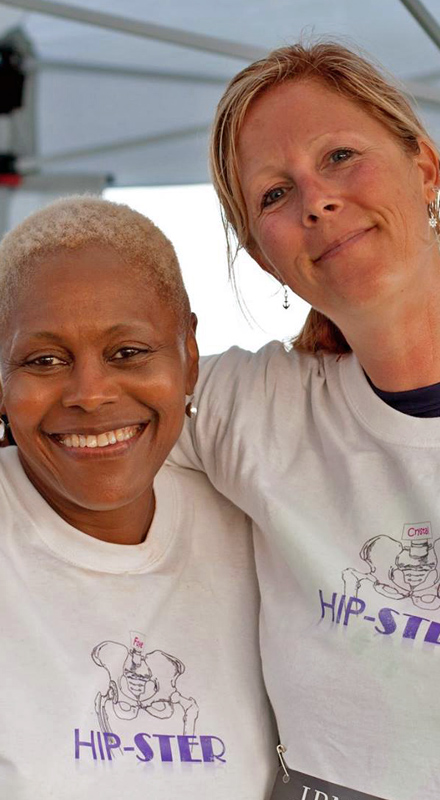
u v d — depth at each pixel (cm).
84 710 152
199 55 436
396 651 153
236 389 187
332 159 160
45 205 165
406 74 428
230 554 182
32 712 149
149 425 160
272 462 177
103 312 152
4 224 508
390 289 155
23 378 154
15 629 154
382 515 162
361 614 158
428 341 162
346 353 182
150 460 161
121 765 152
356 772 154
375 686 154
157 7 400
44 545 163
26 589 159
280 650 167
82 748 150
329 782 157
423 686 151
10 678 150
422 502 158
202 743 161
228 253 185
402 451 162
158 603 169
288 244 161
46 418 155
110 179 543
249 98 166
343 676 157
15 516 165
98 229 157
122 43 430
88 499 158
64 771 148
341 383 175
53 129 511
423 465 160
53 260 154
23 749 147
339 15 396
